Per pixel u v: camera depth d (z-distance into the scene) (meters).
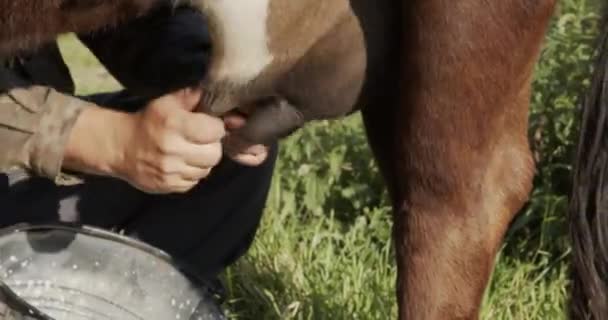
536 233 2.63
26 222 1.98
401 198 1.87
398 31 1.81
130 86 2.01
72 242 1.87
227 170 2.00
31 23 1.74
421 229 1.86
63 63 1.95
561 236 2.54
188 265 1.92
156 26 1.95
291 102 1.82
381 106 1.89
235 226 2.07
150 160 1.69
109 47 1.98
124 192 2.03
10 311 1.65
